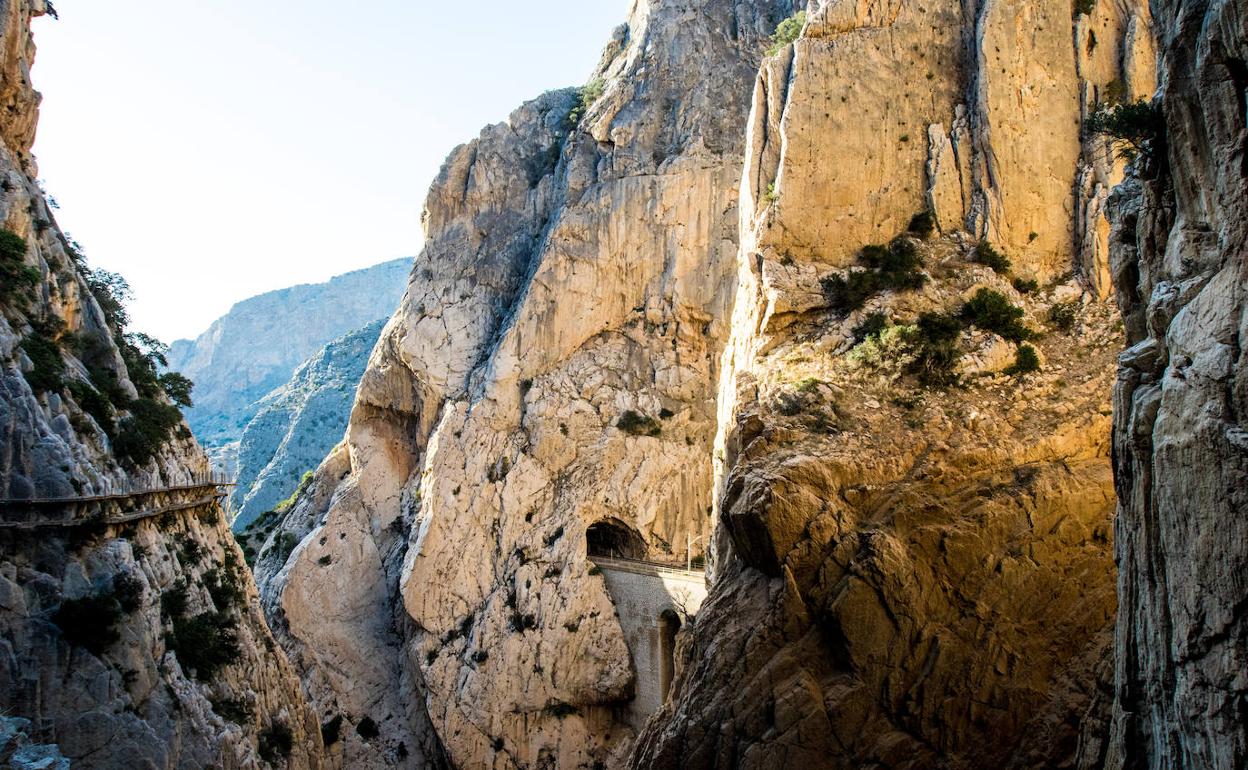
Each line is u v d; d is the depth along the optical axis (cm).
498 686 6681
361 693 7325
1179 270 1950
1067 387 3750
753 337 4481
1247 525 1622
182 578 4225
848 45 4612
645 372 7338
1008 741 3052
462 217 8550
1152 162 2188
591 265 7519
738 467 3678
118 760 3328
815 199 4484
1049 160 4278
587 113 8138
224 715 4034
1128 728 2006
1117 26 4334
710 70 7744
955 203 4412
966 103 4522
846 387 3869
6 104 4500
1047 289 4159
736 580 3672
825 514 3391
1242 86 1783
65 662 3328
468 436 7331
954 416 3703
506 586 6950
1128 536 2047
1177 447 1766
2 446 3447
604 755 6494
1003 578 3234
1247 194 1736
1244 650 1622
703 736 3338
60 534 3475
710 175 7356
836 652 3281
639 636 6469
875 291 4222
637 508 6975
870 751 3116
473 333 8031
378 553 7944
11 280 3872
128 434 4150
